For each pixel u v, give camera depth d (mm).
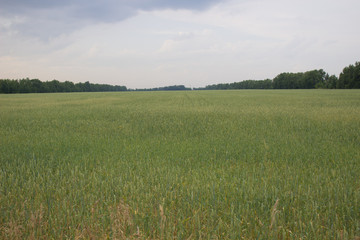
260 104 20719
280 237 2230
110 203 2818
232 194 2975
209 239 2133
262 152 5129
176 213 2613
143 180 3494
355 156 4656
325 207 2639
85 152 5250
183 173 3811
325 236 2148
